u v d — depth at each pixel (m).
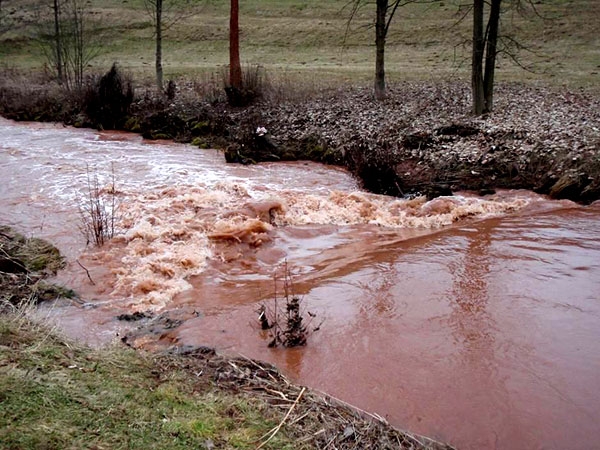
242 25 37.00
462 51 28.41
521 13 23.64
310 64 28.41
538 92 19.03
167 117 18.31
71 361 4.62
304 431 4.27
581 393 5.12
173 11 40.22
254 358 5.60
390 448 4.26
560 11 31.77
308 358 5.64
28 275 7.54
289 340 5.85
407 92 20.17
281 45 33.38
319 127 16.58
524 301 6.91
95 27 37.66
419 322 6.39
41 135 18.06
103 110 19.31
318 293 7.18
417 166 13.16
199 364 5.27
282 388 4.97
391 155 12.78
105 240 8.87
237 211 9.88
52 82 25.45
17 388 3.87
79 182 12.12
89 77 22.11
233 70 20.14
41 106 21.41
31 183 12.06
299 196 11.09
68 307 6.83
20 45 35.94
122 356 5.07
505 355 5.71
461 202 10.92
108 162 14.21
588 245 8.81
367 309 6.71
